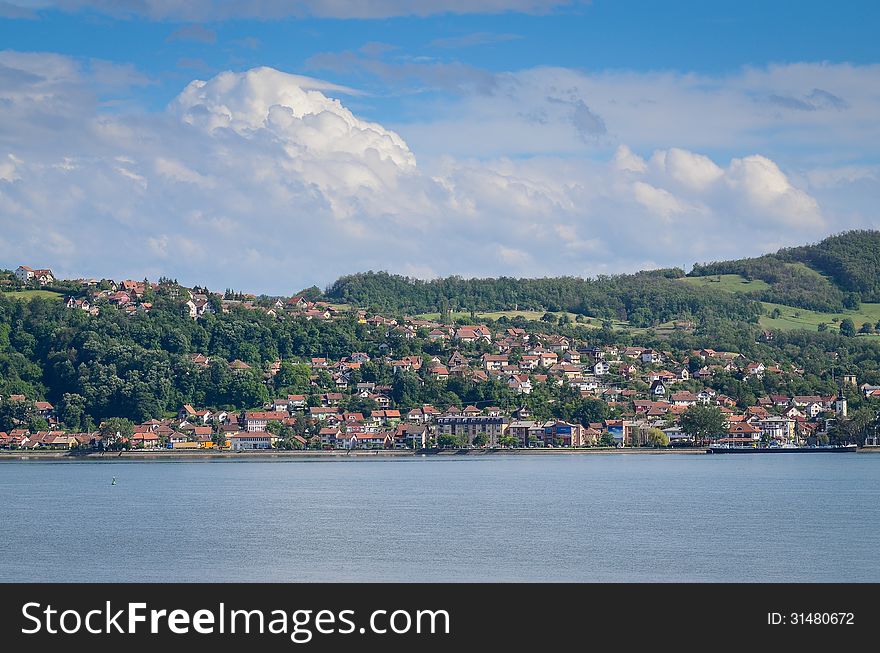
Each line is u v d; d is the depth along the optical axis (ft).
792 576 385.91
